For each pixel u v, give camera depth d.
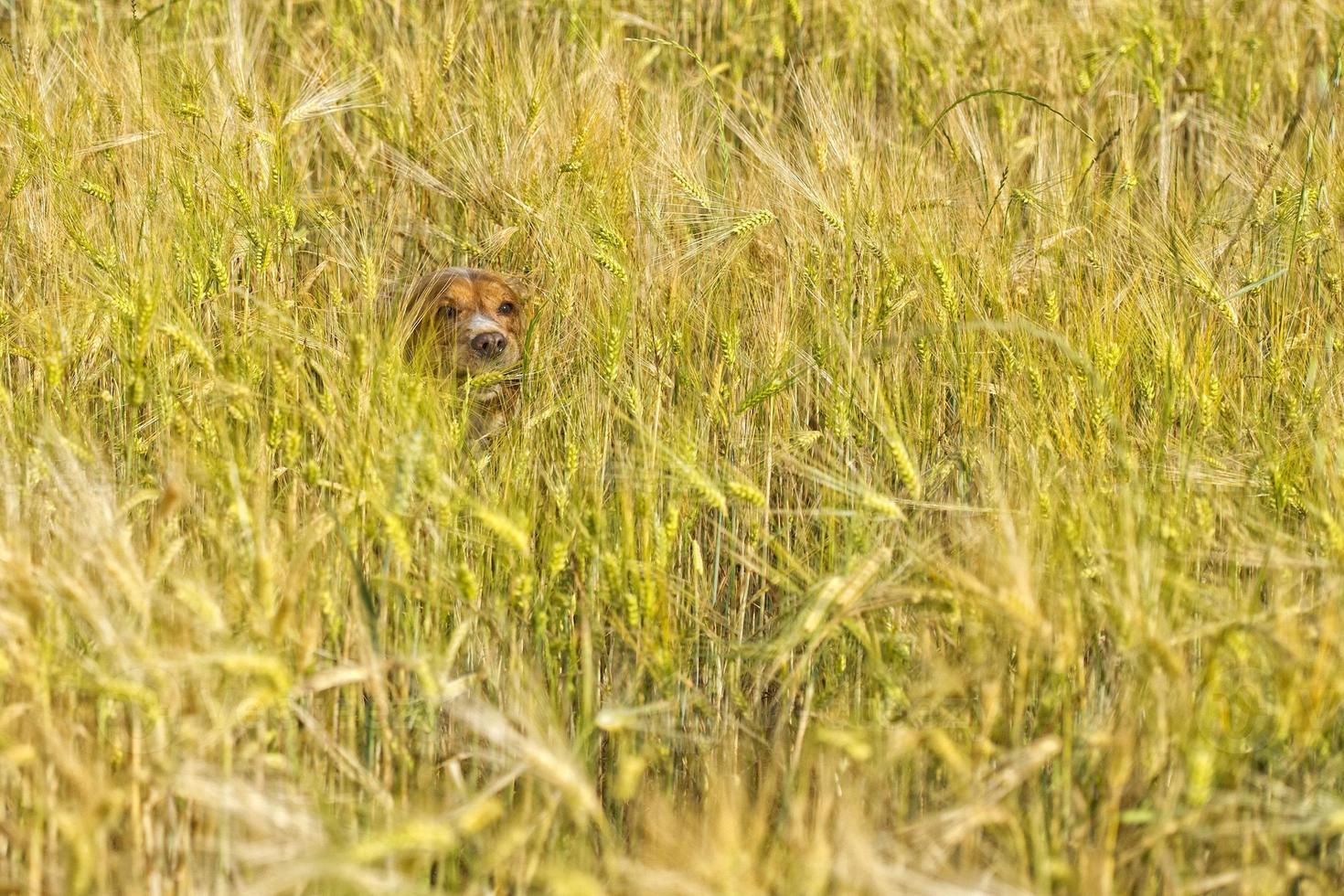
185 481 10.35
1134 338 13.12
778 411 12.99
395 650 10.14
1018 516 10.29
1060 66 20.48
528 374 13.73
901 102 19.86
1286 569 9.63
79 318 13.03
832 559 10.85
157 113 17.05
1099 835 8.42
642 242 15.41
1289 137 17.19
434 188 17.56
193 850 8.86
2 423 11.47
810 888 7.17
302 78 19.70
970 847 8.52
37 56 18.17
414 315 14.77
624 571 9.65
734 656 10.84
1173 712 8.48
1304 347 13.45
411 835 7.06
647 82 19.91
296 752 9.55
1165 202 16.08
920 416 12.48
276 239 15.04
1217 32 20.64
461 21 20.44
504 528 9.15
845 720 9.66
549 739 8.37
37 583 9.08
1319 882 8.42
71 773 7.70
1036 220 15.87
